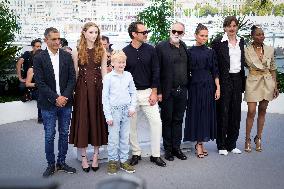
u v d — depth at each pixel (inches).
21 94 327.0
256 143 216.7
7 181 37.4
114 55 169.2
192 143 215.6
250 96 205.5
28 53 307.3
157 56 185.2
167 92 187.9
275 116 317.1
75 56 174.6
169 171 179.9
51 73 165.9
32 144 233.3
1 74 366.6
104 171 180.5
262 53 206.1
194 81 195.2
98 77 175.6
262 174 176.1
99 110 175.6
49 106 167.0
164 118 193.8
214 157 202.4
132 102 175.3
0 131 268.8
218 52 200.5
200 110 196.4
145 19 433.4
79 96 174.1
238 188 158.7
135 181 38.1
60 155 179.0
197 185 162.1
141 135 205.3
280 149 218.4
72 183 164.4
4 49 350.3
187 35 559.2
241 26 387.2
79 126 173.9
